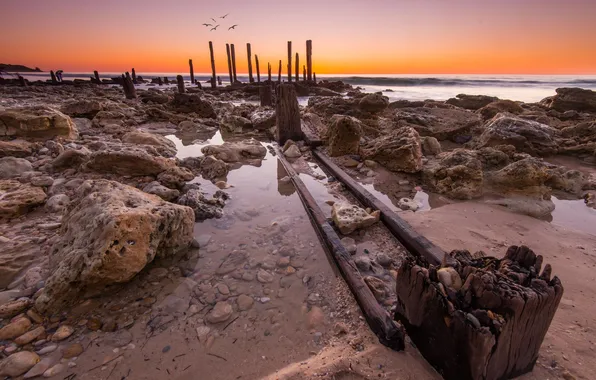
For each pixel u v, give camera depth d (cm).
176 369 200
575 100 1323
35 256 307
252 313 251
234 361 206
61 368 197
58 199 424
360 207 432
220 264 317
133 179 529
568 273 284
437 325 180
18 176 502
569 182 520
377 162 648
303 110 1273
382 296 261
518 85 4822
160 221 293
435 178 539
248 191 518
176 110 1330
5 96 1764
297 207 457
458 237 355
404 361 193
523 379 175
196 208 418
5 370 190
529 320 160
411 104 1437
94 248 247
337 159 684
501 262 193
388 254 336
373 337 216
